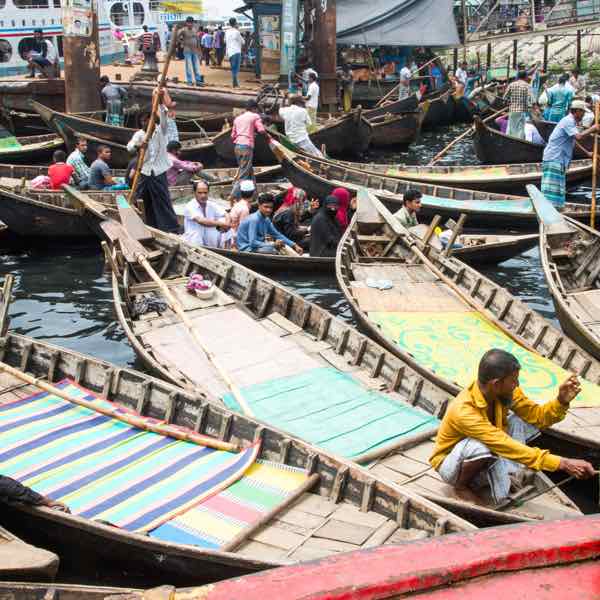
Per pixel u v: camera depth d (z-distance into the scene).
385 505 4.93
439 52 40.41
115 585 4.82
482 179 15.99
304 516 4.95
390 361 6.95
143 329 8.20
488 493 5.17
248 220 11.05
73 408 6.55
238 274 9.14
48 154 19.53
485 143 19.20
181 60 33.97
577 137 13.09
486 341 7.92
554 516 4.99
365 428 6.09
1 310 7.65
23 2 29.16
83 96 21.75
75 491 5.22
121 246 9.58
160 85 11.49
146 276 9.79
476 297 9.14
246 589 1.92
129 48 33.97
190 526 4.82
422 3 31.30
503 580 2.02
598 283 9.94
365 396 6.70
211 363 7.29
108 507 5.02
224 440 5.90
